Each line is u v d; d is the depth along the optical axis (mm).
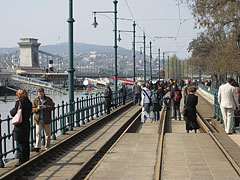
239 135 15859
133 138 15797
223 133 16531
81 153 13148
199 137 15703
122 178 9391
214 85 84000
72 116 18406
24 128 10539
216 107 23641
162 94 28547
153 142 14766
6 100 98875
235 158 11367
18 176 9602
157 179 8906
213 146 13586
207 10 30016
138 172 10008
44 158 11594
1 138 10672
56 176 9977
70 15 18391
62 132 16531
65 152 13344
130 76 174500
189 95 16922
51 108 12578
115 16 34219
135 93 38219
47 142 12805
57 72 190375
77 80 183750
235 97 15961
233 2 28500
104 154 12969
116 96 32688
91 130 18969
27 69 198000
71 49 18359
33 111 12445
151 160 11477
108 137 16938
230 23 29922
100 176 9602
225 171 9844
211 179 9039
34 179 9703
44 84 130000
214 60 42344
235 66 33344
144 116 23453
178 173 9703
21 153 10562
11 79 141875
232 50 31859
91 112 23234
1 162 10602
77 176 9820
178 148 13297
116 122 23156
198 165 10602
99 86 150875
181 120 26250
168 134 16656
